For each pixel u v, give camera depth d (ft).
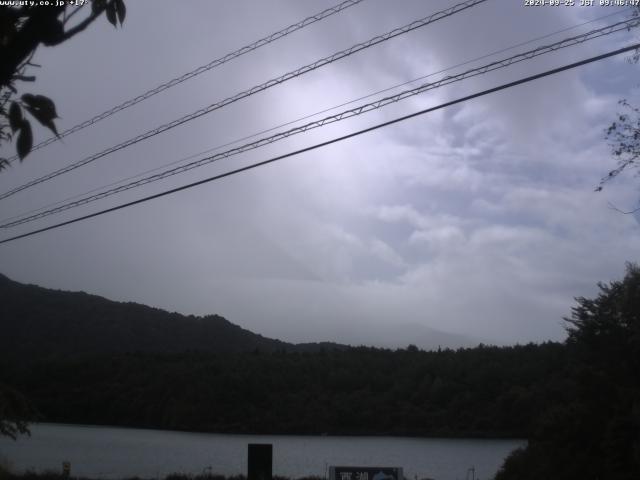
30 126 12.08
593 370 91.91
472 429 248.11
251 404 295.69
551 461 90.74
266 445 75.46
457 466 167.84
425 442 239.09
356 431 279.28
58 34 12.25
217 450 214.07
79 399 299.17
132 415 295.48
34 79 12.27
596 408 88.58
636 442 78.48
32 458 183.42
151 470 157.69
